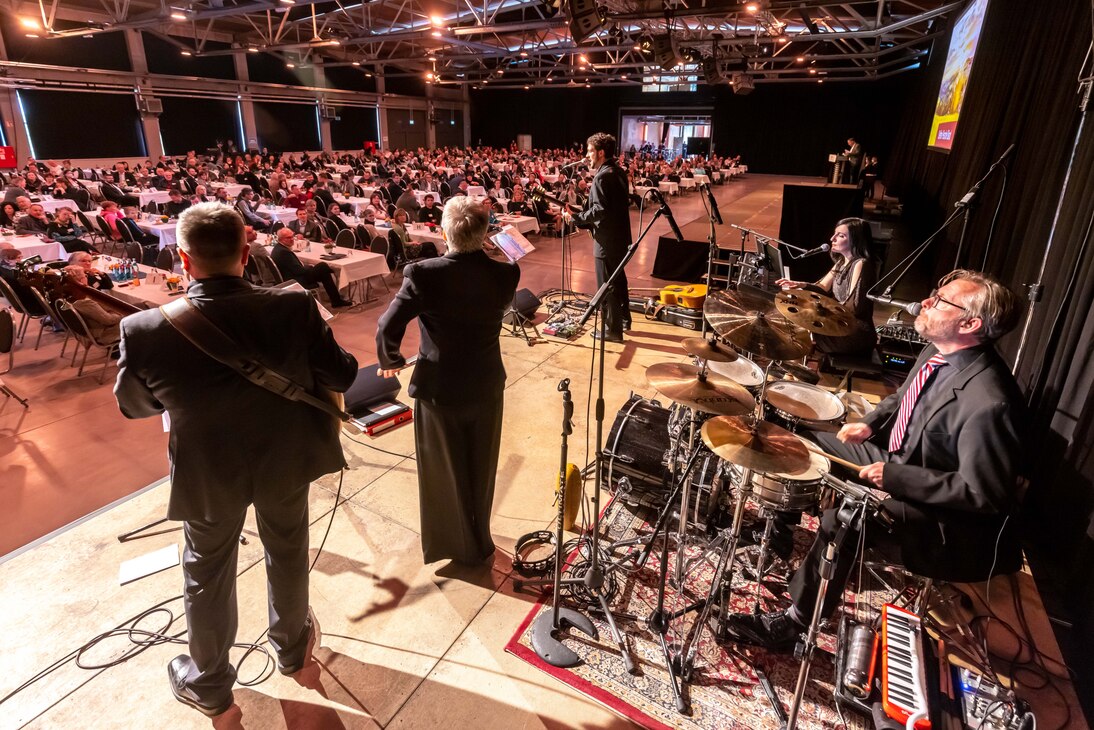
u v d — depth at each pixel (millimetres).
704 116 28359
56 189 11766
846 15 13742
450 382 2242
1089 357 2727
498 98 31750
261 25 18391
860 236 4332
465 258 2139
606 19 6004
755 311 2291
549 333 5621
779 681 2193
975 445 1892
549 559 2723
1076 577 2541
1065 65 4266
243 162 17938
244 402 1638
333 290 6895
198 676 1928
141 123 18266
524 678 2193
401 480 3354
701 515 2859
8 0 14430
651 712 2072
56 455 3756
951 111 9469
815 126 26141
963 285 2027
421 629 2391
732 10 7602
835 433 2811
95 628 2361
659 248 7859
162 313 1513
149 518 3027
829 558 1618
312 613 2449
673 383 2139
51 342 5797
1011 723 1890
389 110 26922
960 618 2469
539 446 3703
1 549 2895
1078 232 3057
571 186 12305
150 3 15695
